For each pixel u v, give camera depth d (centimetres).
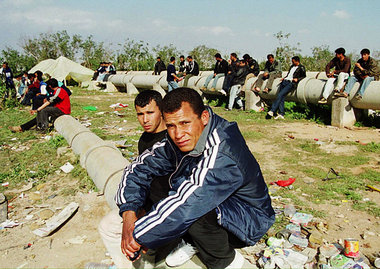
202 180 189
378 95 776
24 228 392
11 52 2869
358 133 784
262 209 217
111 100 1528
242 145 203
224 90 1158
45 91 1038
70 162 589
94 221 389
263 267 296
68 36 3133
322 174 521
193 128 195
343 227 365
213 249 213
